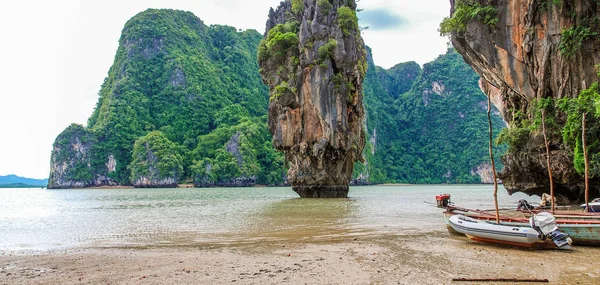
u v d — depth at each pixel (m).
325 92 50.00
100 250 14.48
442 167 184.50
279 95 51.78
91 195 78.69
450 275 10.12
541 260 11.73
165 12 171.88
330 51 50.59
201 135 148.00
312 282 9.65
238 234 17.91
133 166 132.25
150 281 10.03
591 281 9.52
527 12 26.36
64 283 10.05
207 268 11.21
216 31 193.50
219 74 170.62
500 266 11.04
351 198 50.66
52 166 139.00
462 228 14.95
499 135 30.64
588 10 23.70
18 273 11.07
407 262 11.62
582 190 26.09
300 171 53.03
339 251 13.39
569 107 24.02
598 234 13.38
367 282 9.59
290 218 24.69
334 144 49.81
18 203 51.28
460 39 30.69
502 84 31.00
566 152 24.84
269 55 54.88
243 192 82.50
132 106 147.12
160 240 16.62
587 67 24.05
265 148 145.38
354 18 52.38
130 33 162.25
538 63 26.28
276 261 11.95
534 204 33.91
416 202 41.22
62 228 21.70
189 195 69.88
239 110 158.38
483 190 89.38
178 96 154.12
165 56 160.50
